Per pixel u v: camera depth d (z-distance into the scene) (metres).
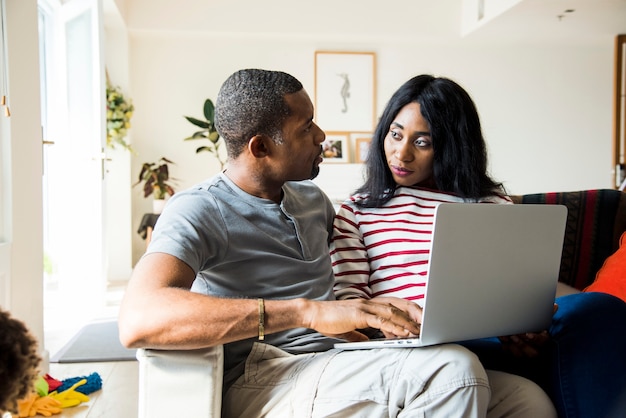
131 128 6.21
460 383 1.13
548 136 6.79
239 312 1.16
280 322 1.18
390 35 6.25
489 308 1.27
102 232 4.31
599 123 6.82
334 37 6.31
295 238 1.50
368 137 6.55
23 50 2.62
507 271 1.27
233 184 1.47
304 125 1.46
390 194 1.76
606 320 1.38
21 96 2.59
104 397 2.61
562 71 6.75
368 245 1.72
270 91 1.42
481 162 1.76
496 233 1.23
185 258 1.24
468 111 1.73
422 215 1.72
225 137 1.46
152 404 1.19
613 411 1.34
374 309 1.21
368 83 6.53
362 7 6.19
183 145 6.32
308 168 1.48
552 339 1.41
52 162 4.80
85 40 4.33
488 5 5.75
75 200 4.40
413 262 1.65
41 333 2.78
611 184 6.86
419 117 1.69
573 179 6.83
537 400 1.33
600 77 6.80
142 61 6.26
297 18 6.12
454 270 1.19
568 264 2.05
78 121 4.38
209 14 6.03
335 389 1.22
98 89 4.21
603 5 5.29
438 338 1.20
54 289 5.08
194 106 6.33
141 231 5.72
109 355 3.23
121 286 5.39
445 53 6.64
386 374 1.19
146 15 5.95
